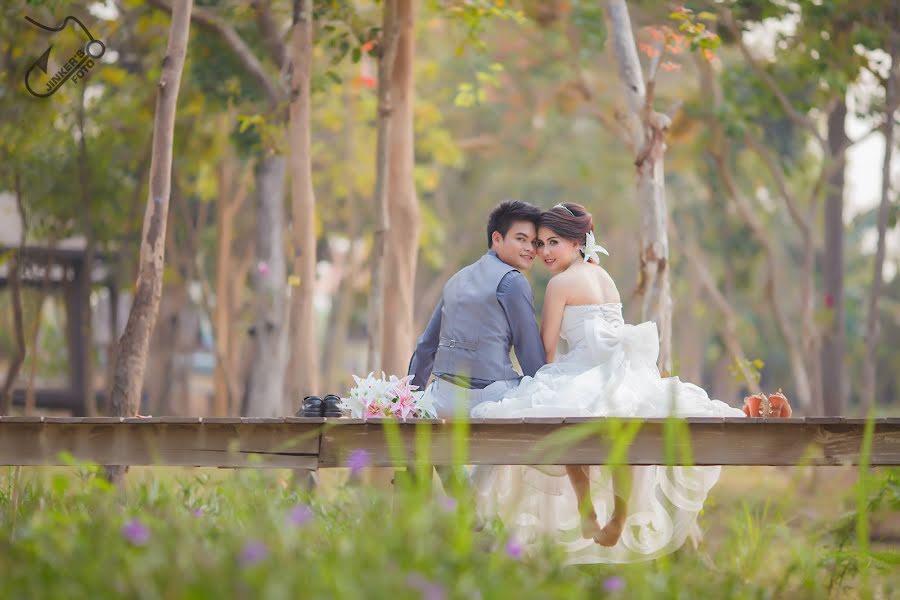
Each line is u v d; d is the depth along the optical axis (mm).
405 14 10016
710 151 16469
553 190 31531
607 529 5922
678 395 5984
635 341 6082
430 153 24078
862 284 39906
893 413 31797
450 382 6379
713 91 15500
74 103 14117
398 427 5438
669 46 8930
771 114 15180
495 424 5391
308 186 9367
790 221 35188
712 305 29875
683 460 5402
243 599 3080
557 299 6293
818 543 6645
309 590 3127
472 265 6648
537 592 3506
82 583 3314
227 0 12508
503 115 26188
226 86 13906
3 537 4105
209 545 3924
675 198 28344
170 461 5441
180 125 15727
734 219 24156
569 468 5934
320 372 32156
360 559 3545
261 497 5082
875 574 5496
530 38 19141
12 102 12680
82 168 14320
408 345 9969
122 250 17141
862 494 4410
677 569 4871
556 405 5809
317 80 12469
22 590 3336
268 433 5457
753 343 35969
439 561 3609
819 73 13422
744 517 6547
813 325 15117
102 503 4629
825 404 15781
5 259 15258
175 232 19141
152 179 7395
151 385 20672
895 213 14320
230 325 19641
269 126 11211
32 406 13258
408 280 10008
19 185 13547
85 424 5430
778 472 13219
